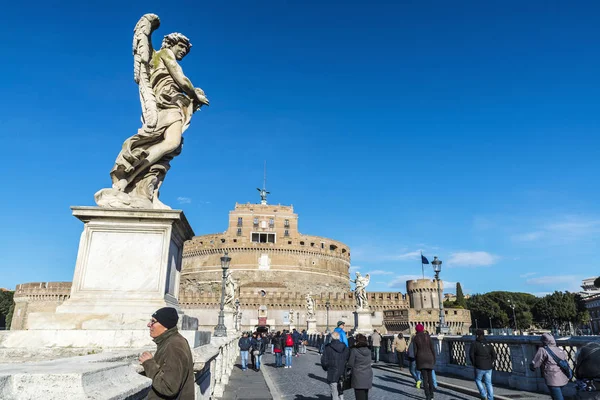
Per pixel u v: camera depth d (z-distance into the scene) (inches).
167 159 270.1
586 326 3882.9
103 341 180.7
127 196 243.6
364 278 1173.7
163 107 274.4
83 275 221.0
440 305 804.6
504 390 446.0
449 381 541.0
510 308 3799.2
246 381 583.2
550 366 299.0
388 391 490.6
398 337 735.1
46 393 72.4
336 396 333.4
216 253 3722.9
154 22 288.0
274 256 3708.2
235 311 1520.7
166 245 229.9
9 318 3447.3
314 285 3759.8
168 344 114.6
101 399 75.4
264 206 3909.9
